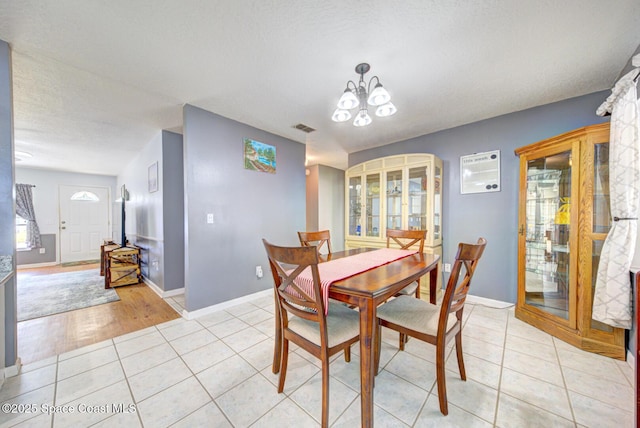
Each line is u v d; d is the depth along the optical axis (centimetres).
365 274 150
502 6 134
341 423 124
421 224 315
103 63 183
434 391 147
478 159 291
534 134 255
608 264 173
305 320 147
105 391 149
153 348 197
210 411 133
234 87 218
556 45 165
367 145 391
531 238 243
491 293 281
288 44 165
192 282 254
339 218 602
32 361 180
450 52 172
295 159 366
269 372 167
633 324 166
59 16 139
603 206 190
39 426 124
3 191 155
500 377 158
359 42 162
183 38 158
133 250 380
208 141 265
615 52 171
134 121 289
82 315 263
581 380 154
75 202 589
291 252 122
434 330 134
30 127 302
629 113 162
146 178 379
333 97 236
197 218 257
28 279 419
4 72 157
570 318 198
